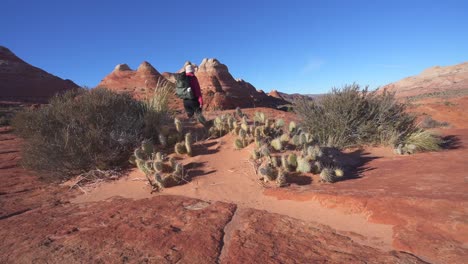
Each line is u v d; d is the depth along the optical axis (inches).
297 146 228.8
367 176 197.0
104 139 240.4
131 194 189.3
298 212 150.1
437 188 154.2
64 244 122.3
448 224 119.2
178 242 120.1
